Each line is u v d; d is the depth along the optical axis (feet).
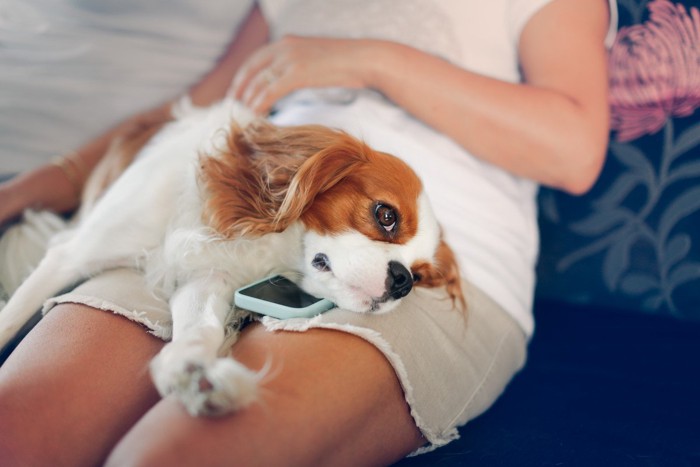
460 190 5.42
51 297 4.95
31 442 3.89
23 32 7.13
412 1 5.87
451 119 5.39
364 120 5.60
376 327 4.32
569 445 4.63
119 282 4.79
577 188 5.60
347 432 3.88
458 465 4.42
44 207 6.44
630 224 6.30
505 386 5.35
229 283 4.79
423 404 4.35
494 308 5.22
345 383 3.92
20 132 6.94
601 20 5.69
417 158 5.46
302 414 3.66
